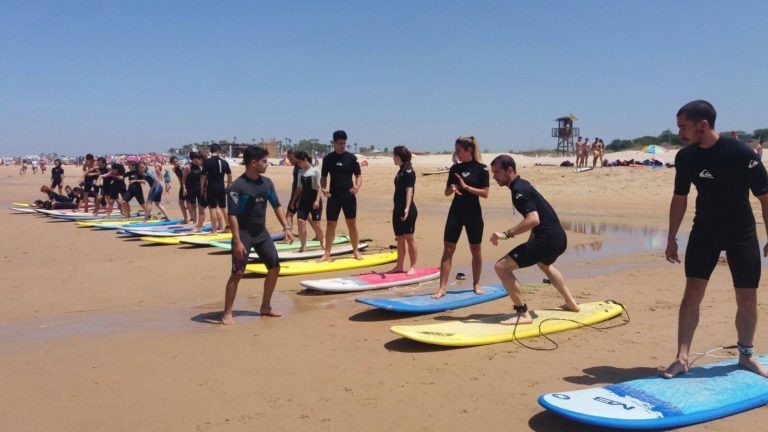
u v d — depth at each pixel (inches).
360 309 284.7
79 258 428.5
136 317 271.4
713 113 169.0
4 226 640.4
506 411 165.8
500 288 307.0
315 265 375.9
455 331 230.1
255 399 174.9
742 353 183.2
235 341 232.7
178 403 172.2
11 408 169.6
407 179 335.3
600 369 197.6
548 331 236.1
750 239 173.8
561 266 398.6
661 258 425.7
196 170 572.1
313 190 420.2
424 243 494.0
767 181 170.2
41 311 282.5
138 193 669.9
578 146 1179.3
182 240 485.7
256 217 260.7
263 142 3494.1
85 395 178.9
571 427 156.1
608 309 262.8
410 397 175.8
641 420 148.5
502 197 896.3
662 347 220.1
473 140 276.1
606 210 758.5
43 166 2341.3
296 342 231.0
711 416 154.9
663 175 952.9
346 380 189.6
